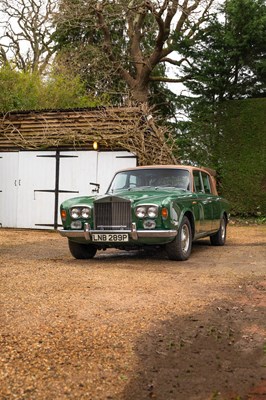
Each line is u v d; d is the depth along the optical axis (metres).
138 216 7.41
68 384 2.90
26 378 2.99
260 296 5.17
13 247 9.83
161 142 14.69
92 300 4.91
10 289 5.39
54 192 14.70
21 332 3.88
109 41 26.67
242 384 2.90
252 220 18.61
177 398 2.71
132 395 2.76
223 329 3.99
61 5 25.80
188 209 8.01
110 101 27.17
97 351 3.46
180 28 24.95
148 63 25.58
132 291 5.32
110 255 8.79
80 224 7.76
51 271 6.59
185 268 7.02
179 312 4.50
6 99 20.16
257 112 19.41
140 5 23.64
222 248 9.87
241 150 19.44
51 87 23.59
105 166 14.31
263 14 19.33
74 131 14.55
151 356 3.37
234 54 19.47
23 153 15.04
